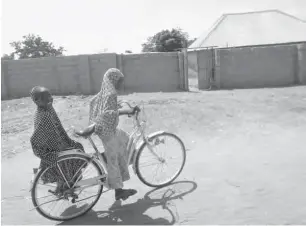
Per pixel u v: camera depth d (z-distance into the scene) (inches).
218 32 1185.4
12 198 176.4
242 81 647.1
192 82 855.1
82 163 152.1
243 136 272.7
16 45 1934.1
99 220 146.9
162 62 612.1
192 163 209.8
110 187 152.9
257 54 638.5
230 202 153.9
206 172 193.0
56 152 144.6
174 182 181.8
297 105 381.1
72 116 375.6
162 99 462.3
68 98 520.1
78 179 151.2
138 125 170.9
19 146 285.1
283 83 642.2
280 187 165.8
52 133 143.2
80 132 148.9
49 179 148.0
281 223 133.2
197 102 427.8
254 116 341.1
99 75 583.8
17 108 474.9
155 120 335.3
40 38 1961.1
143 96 513.0
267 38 1126.4
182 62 608.7
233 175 185.8
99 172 155.3
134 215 148.3
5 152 268.1
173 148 237.5
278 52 635.5
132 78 611.5
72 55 581.3
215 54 639.1
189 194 165.3
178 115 350.9
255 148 236.5
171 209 151.3
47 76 590.6
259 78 644.1
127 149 161.8
